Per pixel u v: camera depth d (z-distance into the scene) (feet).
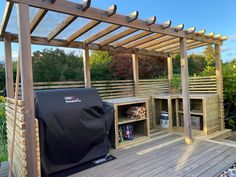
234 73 20.61
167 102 19.85
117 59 25.67
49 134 10.22
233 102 20.36
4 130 16.88
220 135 17.29
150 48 19.45
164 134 17.31
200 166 10.78
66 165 10.98
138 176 9.93
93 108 12.16
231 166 10.71
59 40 14.84
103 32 13.66
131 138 15.31
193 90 20.36
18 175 9.48
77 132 11.22
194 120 18.19
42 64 23.31
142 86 20.08
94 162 11.74
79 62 25.05
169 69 22.56
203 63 33.88
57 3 8.98
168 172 10.22
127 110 16.58
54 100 10.93
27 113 8.29
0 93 20.38
